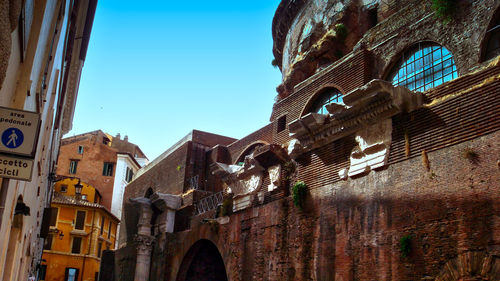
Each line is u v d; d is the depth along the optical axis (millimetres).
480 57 16500
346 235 17562
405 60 19609
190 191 31250
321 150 20000
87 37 27797
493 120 13695
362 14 23734
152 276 32156
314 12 27297
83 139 63531
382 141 16984
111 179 62531
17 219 12086
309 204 19797
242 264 23094
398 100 16328
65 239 53656
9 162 6926
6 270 12031
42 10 8391
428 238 14562
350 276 16906
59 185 59281
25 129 7027
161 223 32719
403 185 15852
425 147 15500
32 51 8211
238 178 25438
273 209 21688
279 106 25438
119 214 62250
